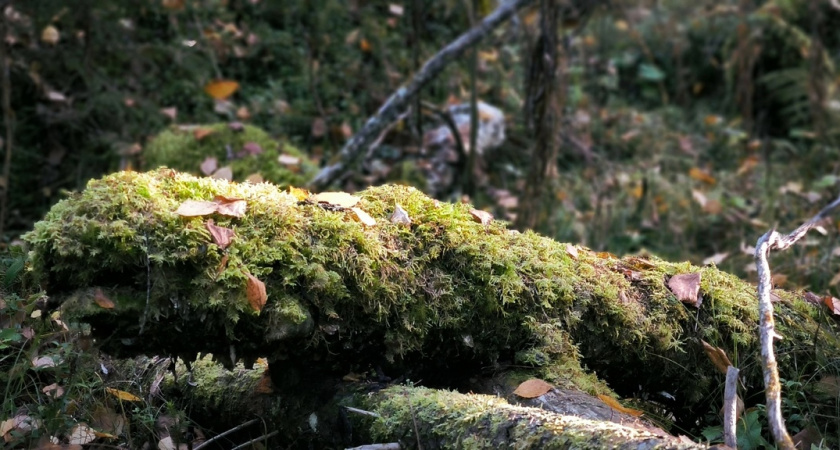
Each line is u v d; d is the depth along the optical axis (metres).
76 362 2.01
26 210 3.98
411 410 1.70
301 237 1.76
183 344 1.74
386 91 5.03
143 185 1.73
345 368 1.94
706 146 5.58
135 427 2.00
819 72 5.37
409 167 4.57
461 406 1.67
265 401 2.01
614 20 6.69
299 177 3.86
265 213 1.77
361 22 5.32
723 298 2.12
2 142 3.95
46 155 4.20
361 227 1.84
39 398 1.94
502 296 1.92
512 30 5.71
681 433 2.11
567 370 1.96
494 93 5.50
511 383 1.95
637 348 2.06
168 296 1.64
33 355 2.02
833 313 2.29
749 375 2.10
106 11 4.31
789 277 3.13
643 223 4.41
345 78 5.05
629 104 6.36
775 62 6.12
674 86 6.55
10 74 4.16
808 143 5.68
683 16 6.79
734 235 4.17
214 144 3.91
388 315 1.84
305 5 5.18
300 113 4.80
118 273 1.65
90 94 4.24
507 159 5.18
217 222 1.73
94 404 1.96
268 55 4.98
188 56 4.64
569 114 5.48
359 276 1.77
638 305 2.07
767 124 6.05
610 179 4.89
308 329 1.73
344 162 3.79
